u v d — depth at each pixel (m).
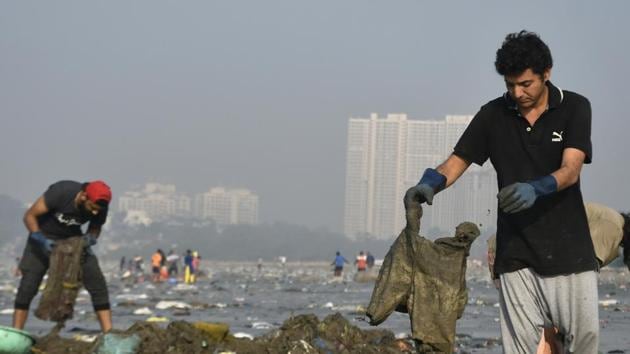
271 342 10.73
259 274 106.62
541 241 6.65
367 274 70.31
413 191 6.89
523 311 6.79
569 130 6.59
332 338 10.80
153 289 46.62
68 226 12.60
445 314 6.86
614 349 13.91
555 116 6.63
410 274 6.93
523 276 6.76
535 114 6.68
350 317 20.59
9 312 23.31
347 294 39.97
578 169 6.47
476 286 50.91
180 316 21.83
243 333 16.12
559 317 6.69
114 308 24.75
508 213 6.65
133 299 31.86
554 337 6.81
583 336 6.66
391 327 17.17
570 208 6.65
